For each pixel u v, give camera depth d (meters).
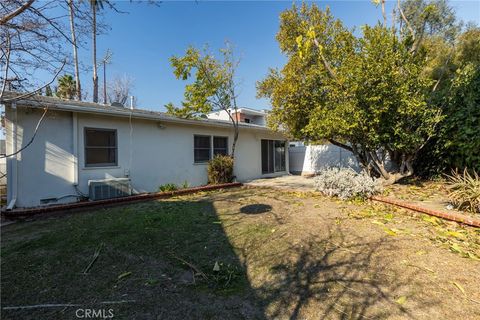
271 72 9.73
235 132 11.55
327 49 7.72
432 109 6.67
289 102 8.62
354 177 6.93
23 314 2.26
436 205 5.13
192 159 10.41
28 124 6.41
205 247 3.74
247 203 6.76
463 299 2.28
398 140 6.72
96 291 2.62
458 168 6.96
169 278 2.87
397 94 6.11
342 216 5.06
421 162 8.30
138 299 2.47
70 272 3.04
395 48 6.45
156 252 3.59
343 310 2.20
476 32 12.05
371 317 2.09
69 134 7.07
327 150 15.48
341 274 2.82
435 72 10.66
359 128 6.67
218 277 2.86
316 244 3.69
